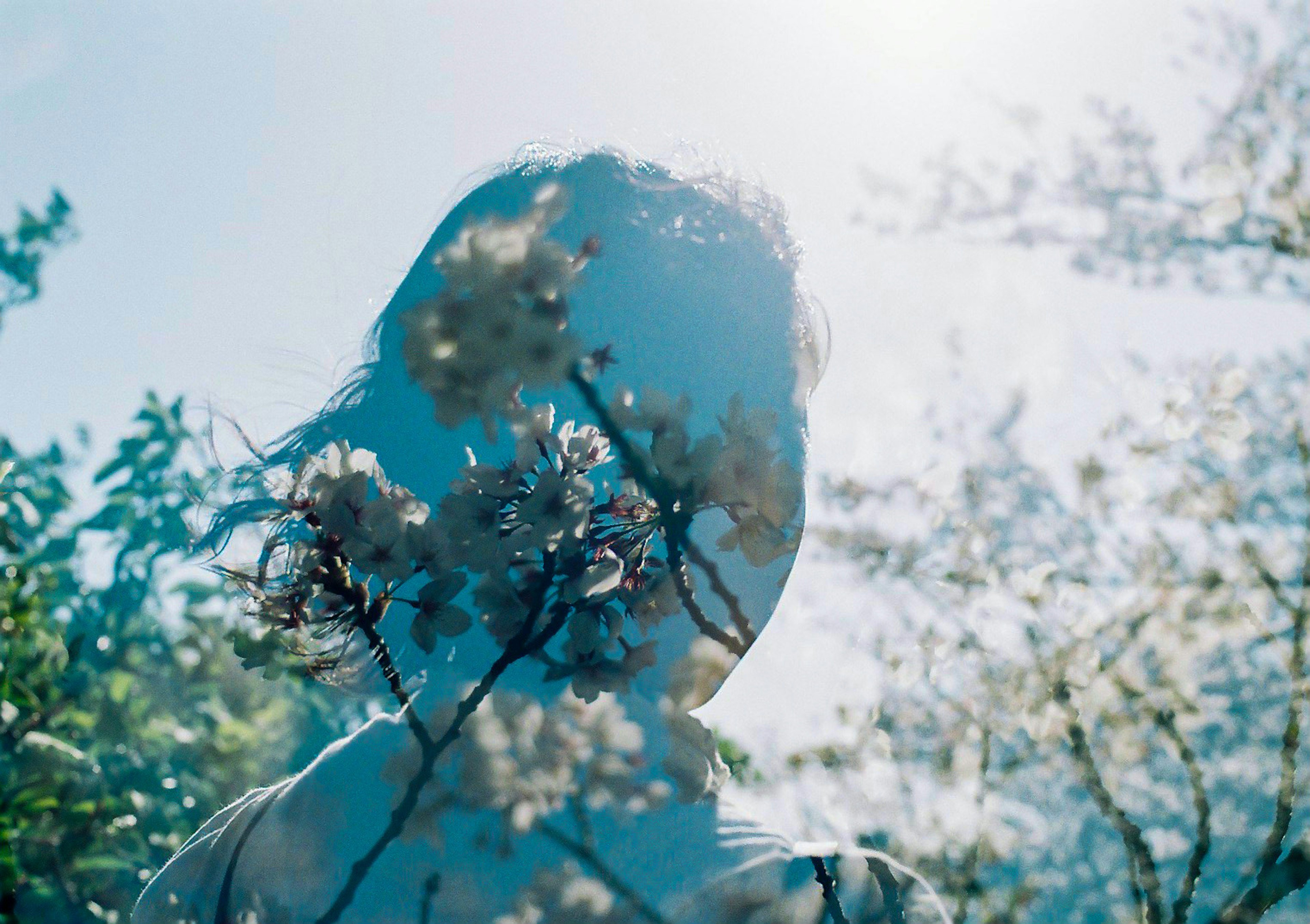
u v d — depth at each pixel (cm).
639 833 57
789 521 59
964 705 183
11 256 488
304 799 63
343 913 58
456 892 56
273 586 67
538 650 59
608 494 62
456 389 58
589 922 55
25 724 295
